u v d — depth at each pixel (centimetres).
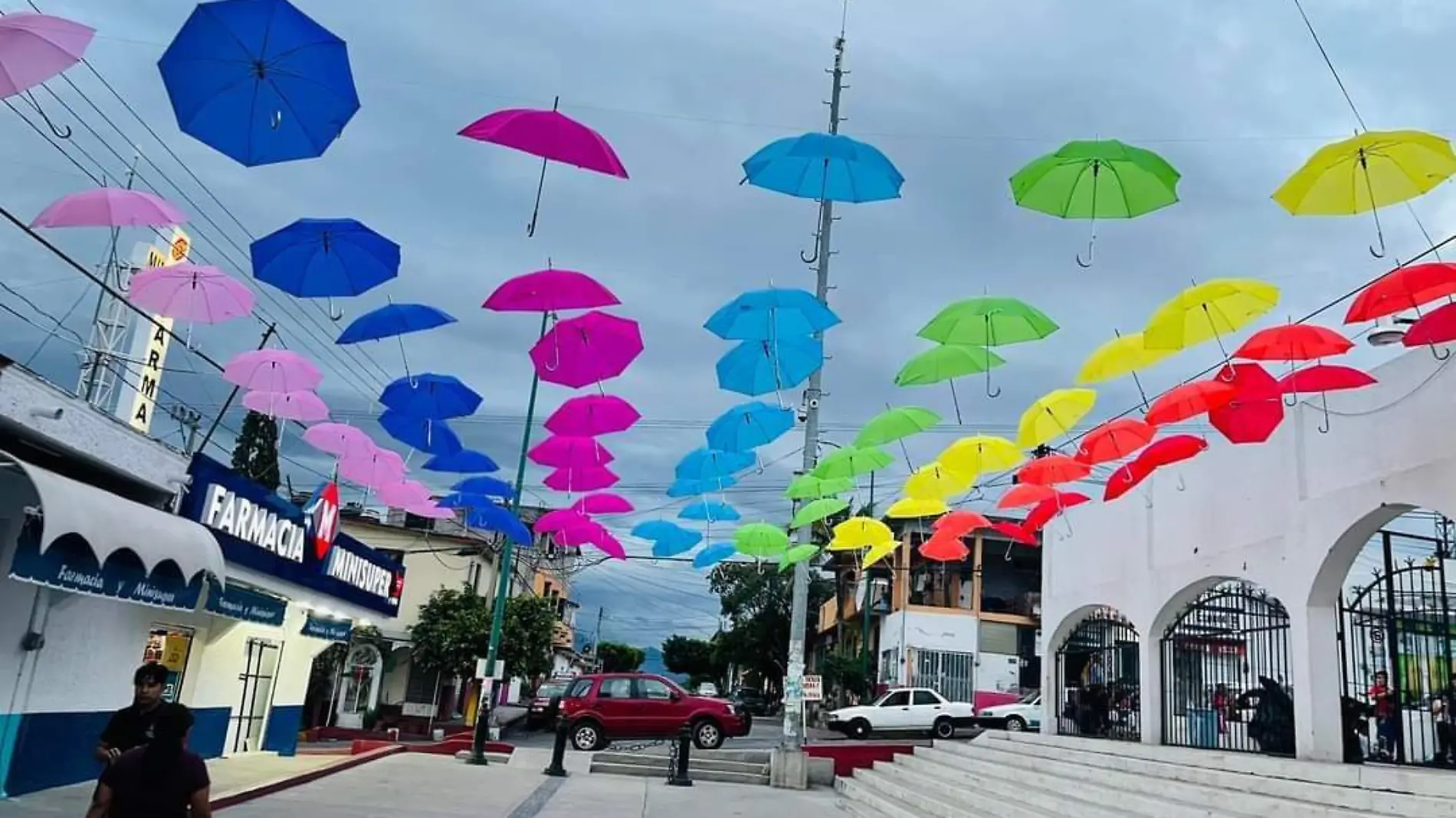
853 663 4166
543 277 880
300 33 561
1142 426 1123
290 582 1541
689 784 1841
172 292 1000
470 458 1412
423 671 3403
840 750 2147
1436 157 653
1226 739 1509
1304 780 1114
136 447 1122
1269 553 1352
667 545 1656
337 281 883
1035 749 1733
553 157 631
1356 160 675
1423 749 1323
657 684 2411
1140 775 1330
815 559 4569
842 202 778
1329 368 973
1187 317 878
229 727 1595
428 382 1244
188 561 1016
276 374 1237
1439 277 743
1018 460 1185
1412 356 1140
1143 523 1684
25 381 930
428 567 3531
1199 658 1609
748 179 776
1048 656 2014
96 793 489
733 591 4966
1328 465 1264
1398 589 1495
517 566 4181
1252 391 955
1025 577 4206
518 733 3409
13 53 583
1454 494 1062
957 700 3838
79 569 980
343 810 1176
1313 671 1245
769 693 5844
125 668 1234
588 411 1252
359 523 3506
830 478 1398
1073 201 720
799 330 1020
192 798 491
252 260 877
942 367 1027
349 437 1506
